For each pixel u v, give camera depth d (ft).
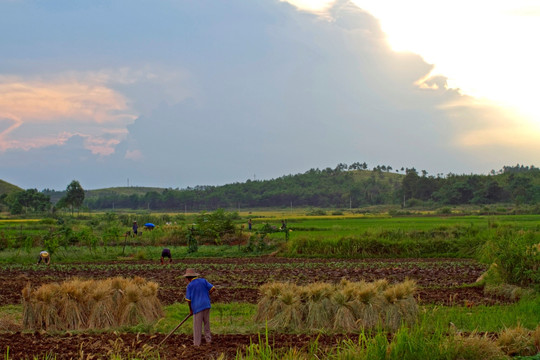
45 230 167.32
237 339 39.45
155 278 76.18
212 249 123.65
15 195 485.97
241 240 135.33
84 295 45.70
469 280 73.72
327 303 44.27
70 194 433.07
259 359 31.42
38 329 43.29
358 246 114.42
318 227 177.88
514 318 43.45
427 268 88.17
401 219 267.80
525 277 59.47
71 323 44.24
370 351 31.30
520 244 61.41
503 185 538.06
